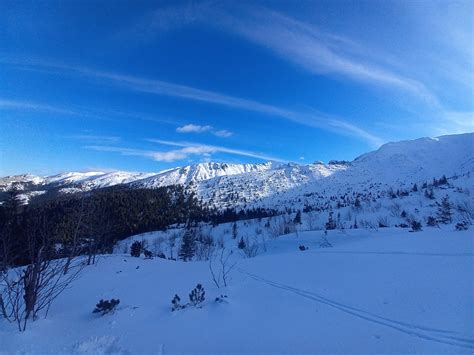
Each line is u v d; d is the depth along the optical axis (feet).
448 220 123.95
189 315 20.52
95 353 14.53
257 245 146.10
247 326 17.81
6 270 20.68
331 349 13.58
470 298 17.85
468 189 288.30
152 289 29.81
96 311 21.31
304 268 36.58
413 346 13.17
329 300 21.63
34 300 20.16
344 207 384.68
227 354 13.96
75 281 34.55
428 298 18.90
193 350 14.62
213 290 28.48
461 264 26.71
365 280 25.99
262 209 504.43
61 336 17.03
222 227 305.73
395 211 257.14
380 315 17.35
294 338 15.31
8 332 17.16
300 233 156.46
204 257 113.60
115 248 135.64
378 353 12.78
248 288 28.68
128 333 17.39
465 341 13.17
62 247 33.30
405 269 27.86
